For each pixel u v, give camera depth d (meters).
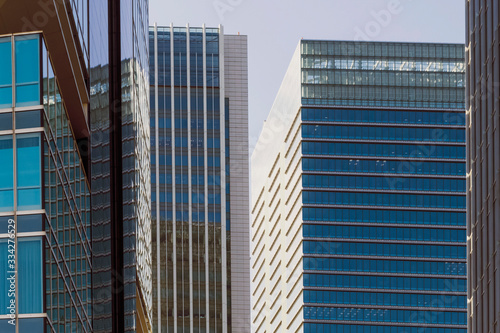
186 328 194.62
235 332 198.50
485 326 89.56
